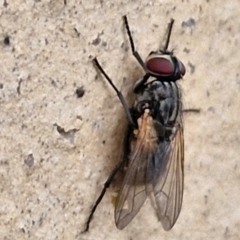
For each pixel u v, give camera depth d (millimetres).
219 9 83
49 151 76
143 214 81
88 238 79
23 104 75
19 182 75
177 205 80
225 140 84
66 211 77
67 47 76
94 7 77
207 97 83
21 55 75
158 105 79
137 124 78
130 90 79
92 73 77
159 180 79
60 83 76
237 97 84
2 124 74
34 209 76
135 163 78
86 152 78
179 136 80
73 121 77
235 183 85
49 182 76
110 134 78
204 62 83
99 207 79
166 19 80
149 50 80
